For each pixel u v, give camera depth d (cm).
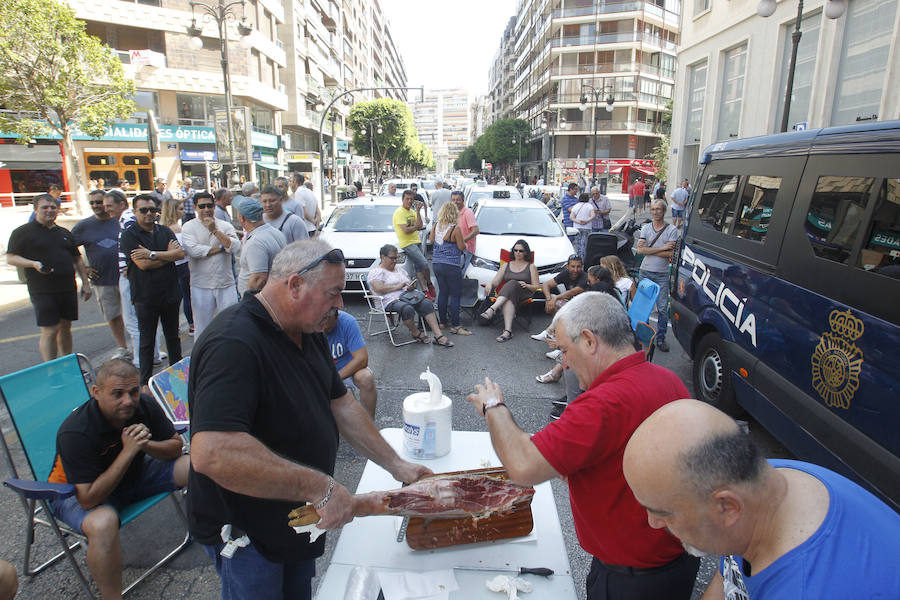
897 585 101
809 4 1569
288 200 878
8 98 1969
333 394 214
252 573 182
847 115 1462
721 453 108
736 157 487
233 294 584
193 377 166
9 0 1816
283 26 3988
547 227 935
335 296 173
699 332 522
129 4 2739
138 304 503
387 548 208
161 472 304
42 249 539
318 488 167
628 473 120
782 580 107
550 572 196
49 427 309
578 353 190
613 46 5684
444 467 245
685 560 185
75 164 2175
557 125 5978
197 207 551
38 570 289
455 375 576
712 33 2105
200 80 2959
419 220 840
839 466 301
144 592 274
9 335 721
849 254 313
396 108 6606
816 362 330
